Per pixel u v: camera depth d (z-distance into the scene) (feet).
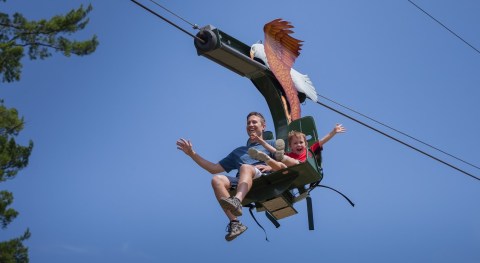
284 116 60.80
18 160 106.52
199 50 58.39
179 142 58.65
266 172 56.90
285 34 60.90
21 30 114.32
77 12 115.24
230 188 55.88
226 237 53.88
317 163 58.49
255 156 55.16
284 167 55.77
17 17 114.52
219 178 55.16
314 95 63.67
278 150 55.52
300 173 56.75
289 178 56.80
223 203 52.80
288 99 60.23
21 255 101.91
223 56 58.70
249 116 59.31
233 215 54.34
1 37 114.52
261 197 56.75
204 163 58.70
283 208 58.54
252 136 56.95
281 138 60.03
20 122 109.19
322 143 60.13
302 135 58.08
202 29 58.29
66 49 114.73
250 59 59.41
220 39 57.98
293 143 58.08
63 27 114.52
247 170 55.16
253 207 59.16
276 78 59.62
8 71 110.11
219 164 58.75
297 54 62.08
